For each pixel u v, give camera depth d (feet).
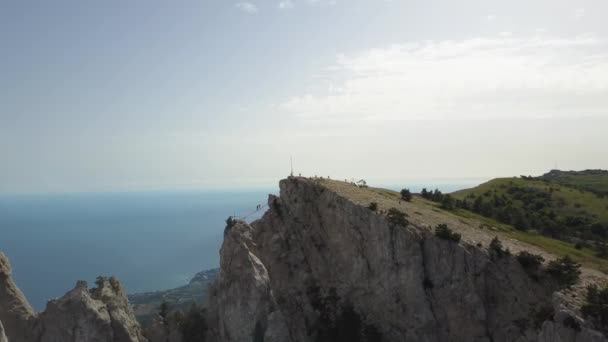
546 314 232.53
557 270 256.32
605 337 195.62
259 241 315.37
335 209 311.27
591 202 565.12
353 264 291.58
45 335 232.12
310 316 285.43
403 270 271.90
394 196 401.70
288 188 338.95
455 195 622.54
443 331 260.42
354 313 275.18
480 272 265.13
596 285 242.78
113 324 245.24
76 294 241.14
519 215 450.30
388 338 266.16
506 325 253.44
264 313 256.52
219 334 265.95
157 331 272.10
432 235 280.31
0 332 212.84
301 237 316.81
